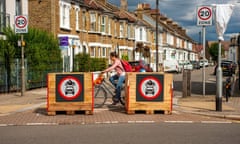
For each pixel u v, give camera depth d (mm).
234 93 17047
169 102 11109
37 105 13203
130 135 8070
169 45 69812
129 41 45906
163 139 7656
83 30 32281
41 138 7805
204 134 8203
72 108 10969
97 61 30562
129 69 12797
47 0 26922
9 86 18266
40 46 21016
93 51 33969
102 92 12883
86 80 11008
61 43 26500
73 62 28203
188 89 15562
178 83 26453
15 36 19453
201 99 14695
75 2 30375
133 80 11055
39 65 20766
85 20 32906
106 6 42844
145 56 48688
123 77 12484
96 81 12805
